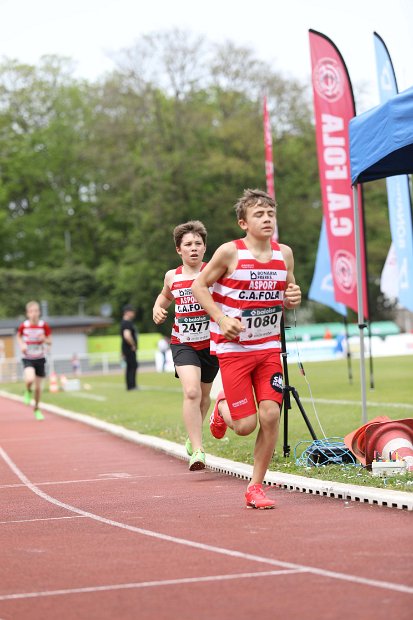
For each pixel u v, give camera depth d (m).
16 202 149.75
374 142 17.23
